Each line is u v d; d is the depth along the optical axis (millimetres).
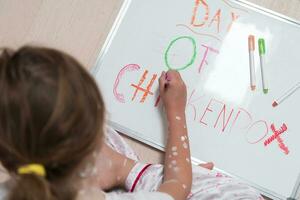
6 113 516
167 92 899
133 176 864
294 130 927
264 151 926
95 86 565
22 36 1013
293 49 943
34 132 521
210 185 878
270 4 971
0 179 922
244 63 948
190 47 957
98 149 604
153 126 947
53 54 537
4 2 1024
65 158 545
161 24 965
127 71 960
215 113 938
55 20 1013
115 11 1003
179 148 850
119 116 953
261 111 935
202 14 963
